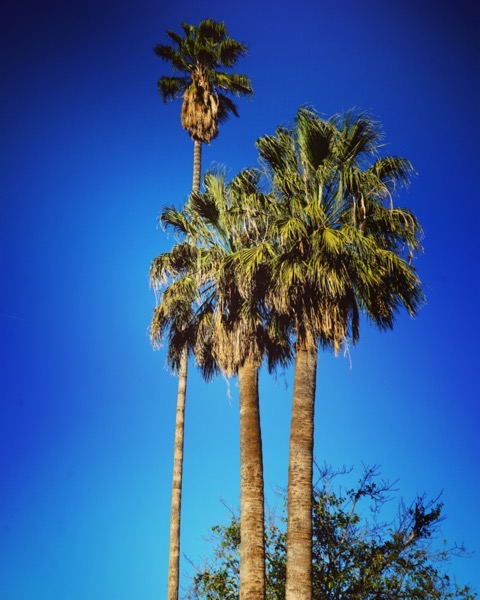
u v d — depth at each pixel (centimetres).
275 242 1983
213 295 2116
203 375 2134
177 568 2331
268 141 2050
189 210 2214
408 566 2336
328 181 1980
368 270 1844
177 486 2431
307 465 1767
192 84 3238
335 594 2284
